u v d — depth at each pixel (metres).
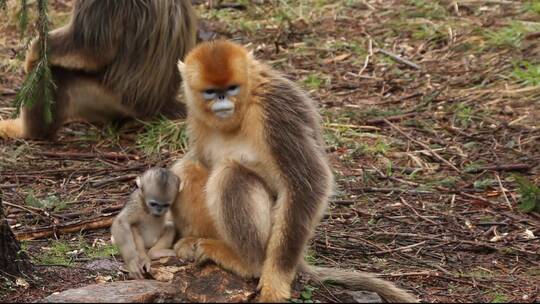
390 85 16.14
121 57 15.30
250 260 8.36
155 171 8.54
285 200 8.34
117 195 12.52
